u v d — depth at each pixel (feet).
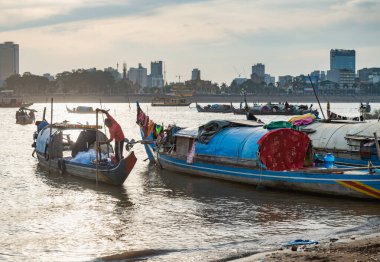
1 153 153.07
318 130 119.03
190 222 72.59
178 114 482.28
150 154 128.57
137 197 89.81
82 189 96.43
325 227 69.46
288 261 50.19
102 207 82.02
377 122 114.52
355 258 49.83
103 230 68.39
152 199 88.28
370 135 108.06
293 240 62.39
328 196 87.45
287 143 96.53
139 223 72.08
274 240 62.75
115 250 59.77
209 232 67.26
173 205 83.61
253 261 51.42
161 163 119.24
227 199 87.76
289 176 90.38
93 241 63.46
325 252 53.01
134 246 61.36
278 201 85.76
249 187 97.25
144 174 112.98
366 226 69.67
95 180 101.86
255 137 97.76
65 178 107.76
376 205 82.28
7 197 89.20
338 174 85.35
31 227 69.62
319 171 89.86
